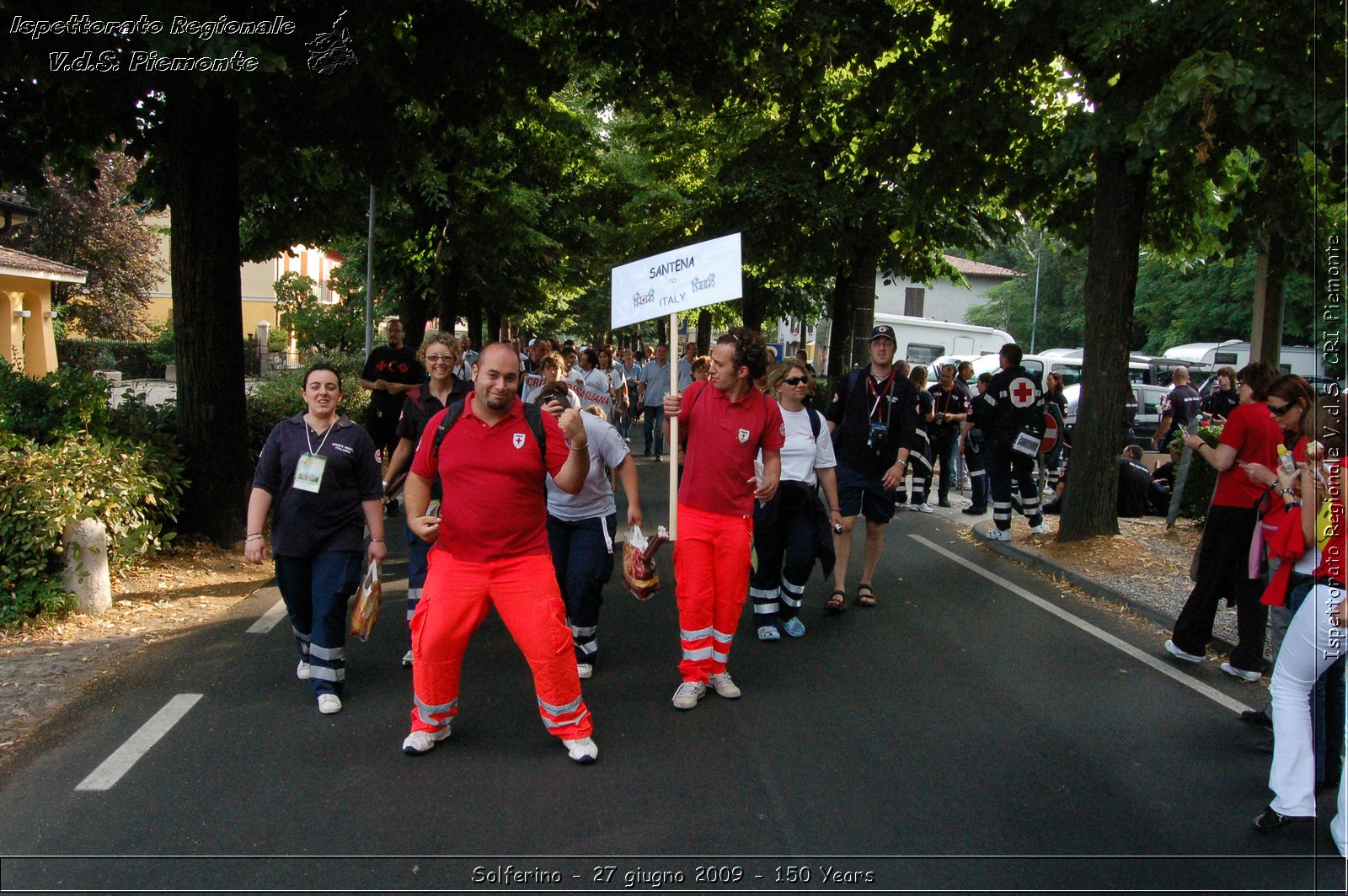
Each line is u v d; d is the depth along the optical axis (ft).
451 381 22.44
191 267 30.04
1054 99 35.35
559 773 14.87
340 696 17.92
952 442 46.55
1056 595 27.40
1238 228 34.35
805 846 12.78
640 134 75.97
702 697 18.34
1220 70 23.16
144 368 127.65
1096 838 13.16
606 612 24.73
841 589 24.89
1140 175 31.24
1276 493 17.07
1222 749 16.26
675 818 13.50
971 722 17.33
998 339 100.01
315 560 17.67
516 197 65.21
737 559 18.06
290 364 142.72
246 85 24.90
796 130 43.21
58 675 18.84
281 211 46.98
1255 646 19.69
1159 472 44.09
